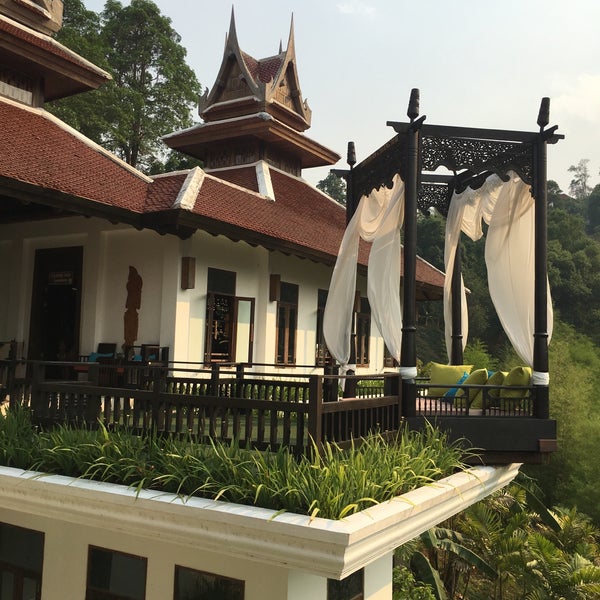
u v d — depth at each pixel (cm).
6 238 1083
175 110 2858
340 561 358
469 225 889
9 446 514
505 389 654
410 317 609
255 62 1600
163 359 898
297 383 721
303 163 1659
